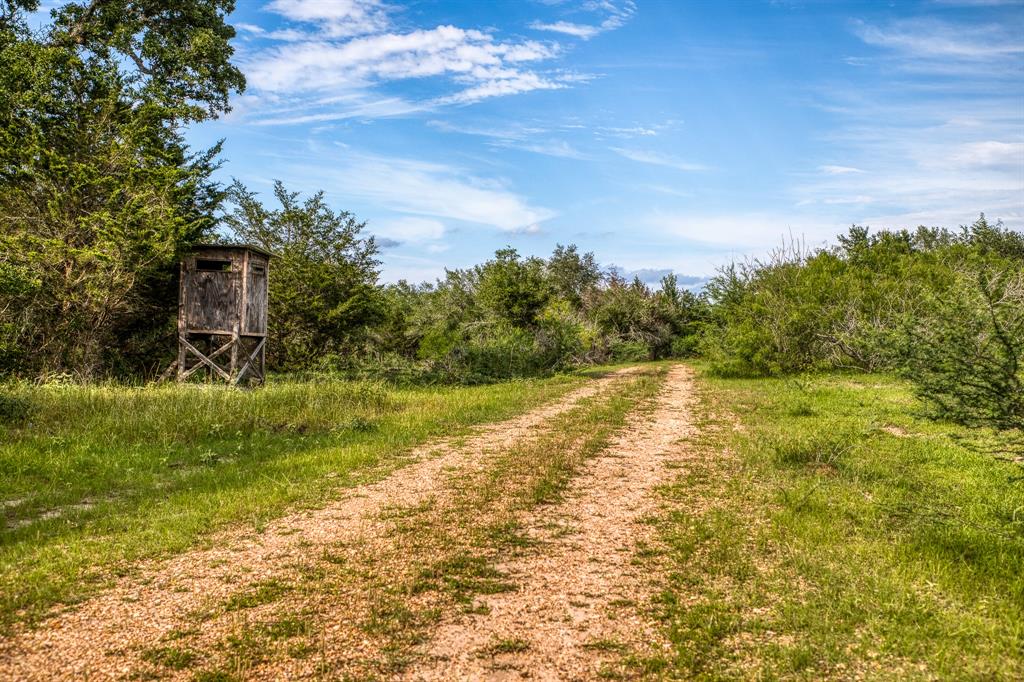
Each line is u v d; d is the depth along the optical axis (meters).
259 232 28.98
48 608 4.79
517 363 26.03
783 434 11.12
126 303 21.11
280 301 27.77
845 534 6.43
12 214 19.81
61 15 24.73
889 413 13.17
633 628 4.59
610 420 13.79
